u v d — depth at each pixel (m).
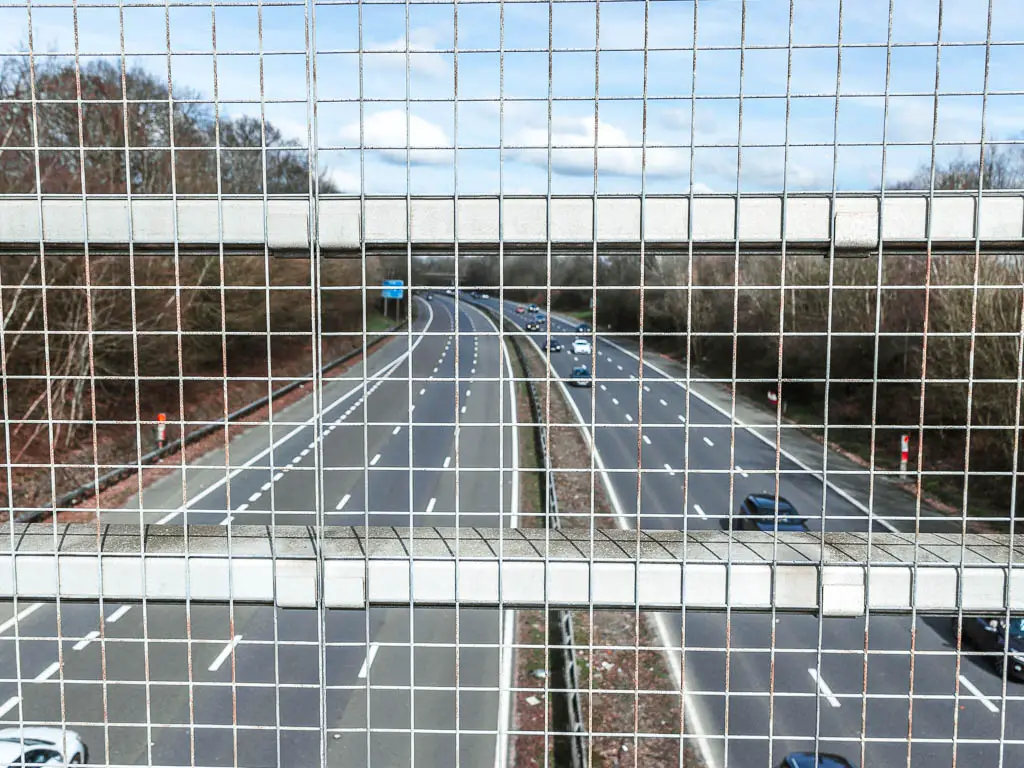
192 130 36.81
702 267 49.06
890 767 14.87
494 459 34.62
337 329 60.38
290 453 34.53
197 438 35.81
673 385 49.16
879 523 28.09
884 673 18.53
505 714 16.12
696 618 21.17
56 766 12.02
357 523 26.06
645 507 29.08
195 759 14.63
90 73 34.78
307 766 14.42
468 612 21.17
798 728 16.06
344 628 20.09
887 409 39.62
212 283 41.59
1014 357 29.30
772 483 32.50
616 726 15.88
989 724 16.39
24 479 27.52
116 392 37.72
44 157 33.81
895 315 38.88
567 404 44.69
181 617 20.64
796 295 43.06
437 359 58.34
